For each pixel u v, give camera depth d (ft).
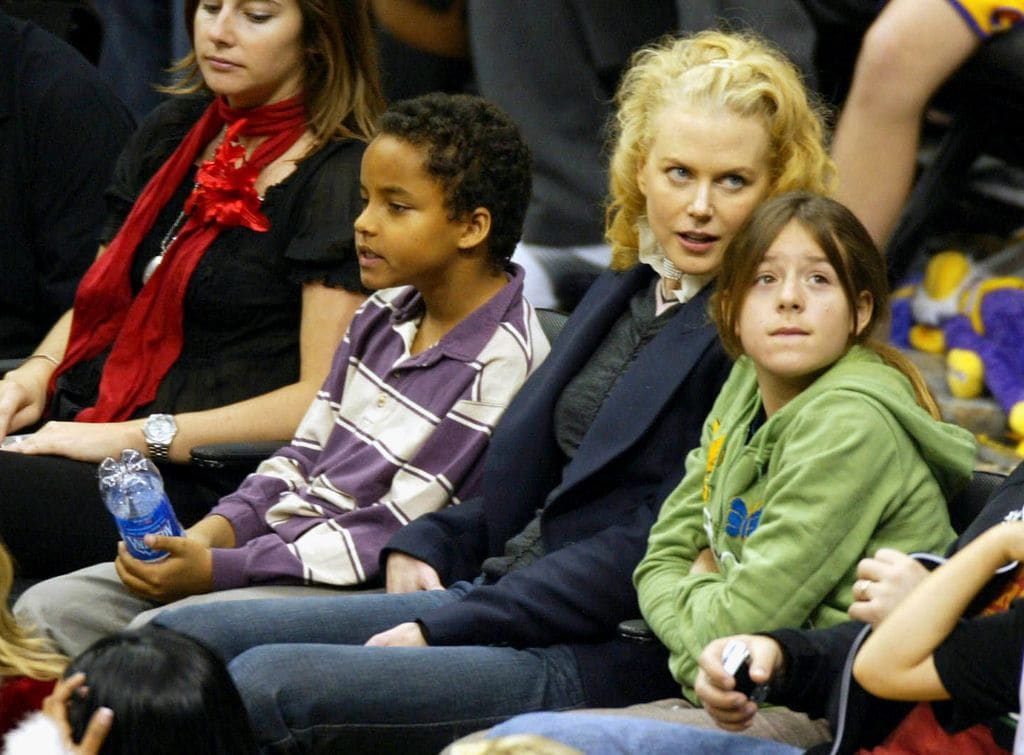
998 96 47.29
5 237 50.70
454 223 37.86
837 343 30.73
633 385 34.78
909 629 26.07
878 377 30.68
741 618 29.89
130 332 43.98
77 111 50.93
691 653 30.66
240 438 42.24
